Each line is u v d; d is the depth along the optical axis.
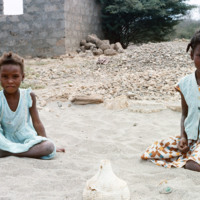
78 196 2.31
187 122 3.03
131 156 3.40
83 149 3.78
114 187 2.17
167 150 3.14
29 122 3.50
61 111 6.08
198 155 2.80
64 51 16.34
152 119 5.39
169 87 7.52
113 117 5.53
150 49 13.29
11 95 3.28
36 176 2.74
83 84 8.95
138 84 7.98
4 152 3.24
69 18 16.62
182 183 2.52
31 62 14.94
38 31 16.75
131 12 18.94
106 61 12.55
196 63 2.75
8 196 2.30
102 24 20.03
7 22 17.28
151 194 2.37
